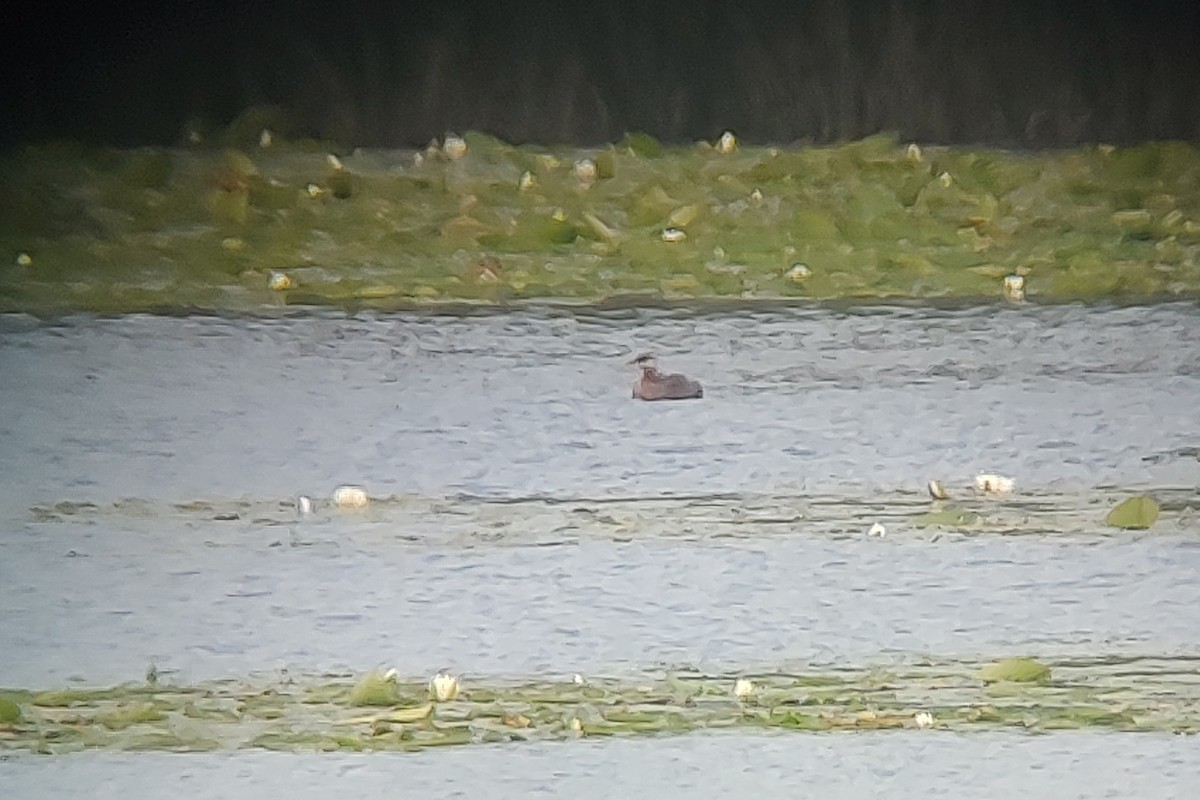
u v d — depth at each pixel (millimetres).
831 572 96375
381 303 96750
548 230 96875
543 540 96375
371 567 96312
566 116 97000
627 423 96562
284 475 96438
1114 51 97000
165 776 96000
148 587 96250
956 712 96125
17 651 96125
